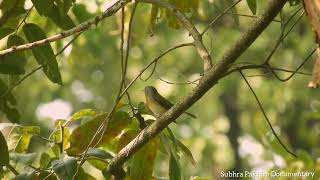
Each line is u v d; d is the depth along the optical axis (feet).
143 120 24.50
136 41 36.68
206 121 83.05
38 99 80.33
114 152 26.37
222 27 70.64
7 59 25.45
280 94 76.43
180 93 66.64
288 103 76.28
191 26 23.31
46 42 23.32
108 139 25.17
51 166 24.53
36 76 78.48
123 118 25.03
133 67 72.54
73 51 44.14
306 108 75.87
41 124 79.71
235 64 22.58
